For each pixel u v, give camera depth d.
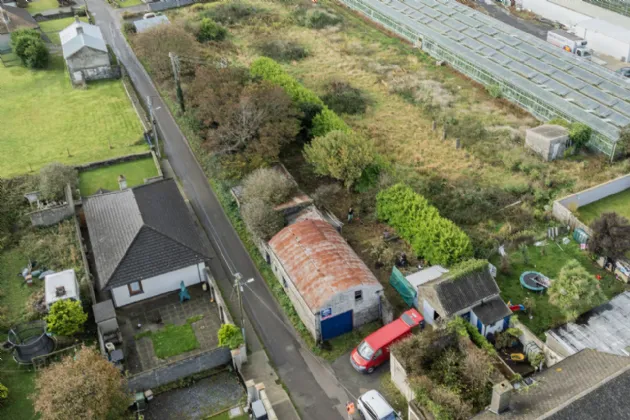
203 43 101.38
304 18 111.00
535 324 49.34
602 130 70.25
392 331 46.88
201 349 48.50
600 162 69.25
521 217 60.84
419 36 99.19
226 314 49.00
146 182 67.00
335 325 48.88
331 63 95.69
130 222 54.81
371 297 49.03
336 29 107.75
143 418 43.19
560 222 60.34
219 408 44.22
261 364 47.59
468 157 71.62
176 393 45.44
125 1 123.06
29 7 120.88
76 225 59.88
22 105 85.69
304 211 60.12
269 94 68.00
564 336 45.88
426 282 49.47
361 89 87.44
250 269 57.06
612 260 53.69
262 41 102.44
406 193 58.94
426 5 107.00
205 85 73.38
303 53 98.31
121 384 41.41
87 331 49.59
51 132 78.94
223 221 63.09
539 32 106.19
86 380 39.00
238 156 65.06
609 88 78.44
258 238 56.91
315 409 44.03
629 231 53.12
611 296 51.66
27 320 50.66
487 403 40.09
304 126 73.31
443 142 74.69
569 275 48.16
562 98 76.94
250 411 43.62
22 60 96.75
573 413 34.12
